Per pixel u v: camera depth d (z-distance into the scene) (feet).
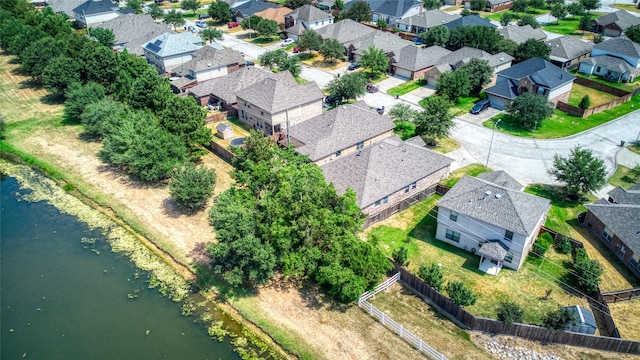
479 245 159.12
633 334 130.93
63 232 179.42
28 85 316.19
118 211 188.96
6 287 152.87
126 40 358.23
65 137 247.50
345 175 179.22
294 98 243.19
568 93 279.69
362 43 341.82
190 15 489.67
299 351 127.75
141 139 197.36
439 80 278.05
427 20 396.57
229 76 278.67
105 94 274.57
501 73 283.38
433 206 187.73
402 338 129.90
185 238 173.27
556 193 193.77
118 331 136.46
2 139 245.45
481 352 126.00
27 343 132.98
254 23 402.93
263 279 141.49
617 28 384.68
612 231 159.94
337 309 140.67
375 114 229.86
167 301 147.33
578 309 132.26
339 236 141.38
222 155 227.20
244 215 139.95
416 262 158.51
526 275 151.94
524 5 450.30
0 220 186.09
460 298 134.00
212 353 129.18
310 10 404.57
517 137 239.09
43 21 366.02
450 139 238.27
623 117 258.57
